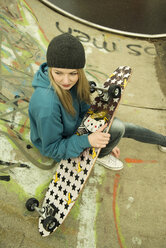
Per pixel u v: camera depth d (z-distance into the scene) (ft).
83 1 18.65
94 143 5.38
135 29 16.61
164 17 18.08
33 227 5.84
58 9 16.01
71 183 5.94
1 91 8.36
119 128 6.15
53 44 4.24
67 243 5.87
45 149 5.62
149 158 8.46
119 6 19.01
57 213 5.76
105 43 14.78
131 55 14.15
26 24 12.53
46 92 4.83
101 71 12.26
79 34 14.88
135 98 11.05
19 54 10.39
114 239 6.20
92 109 6.34
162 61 14.01
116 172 7.86
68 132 6.00
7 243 5.33
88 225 6.35
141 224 6.64
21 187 6.41
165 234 6.52
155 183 7.72
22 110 8.27
